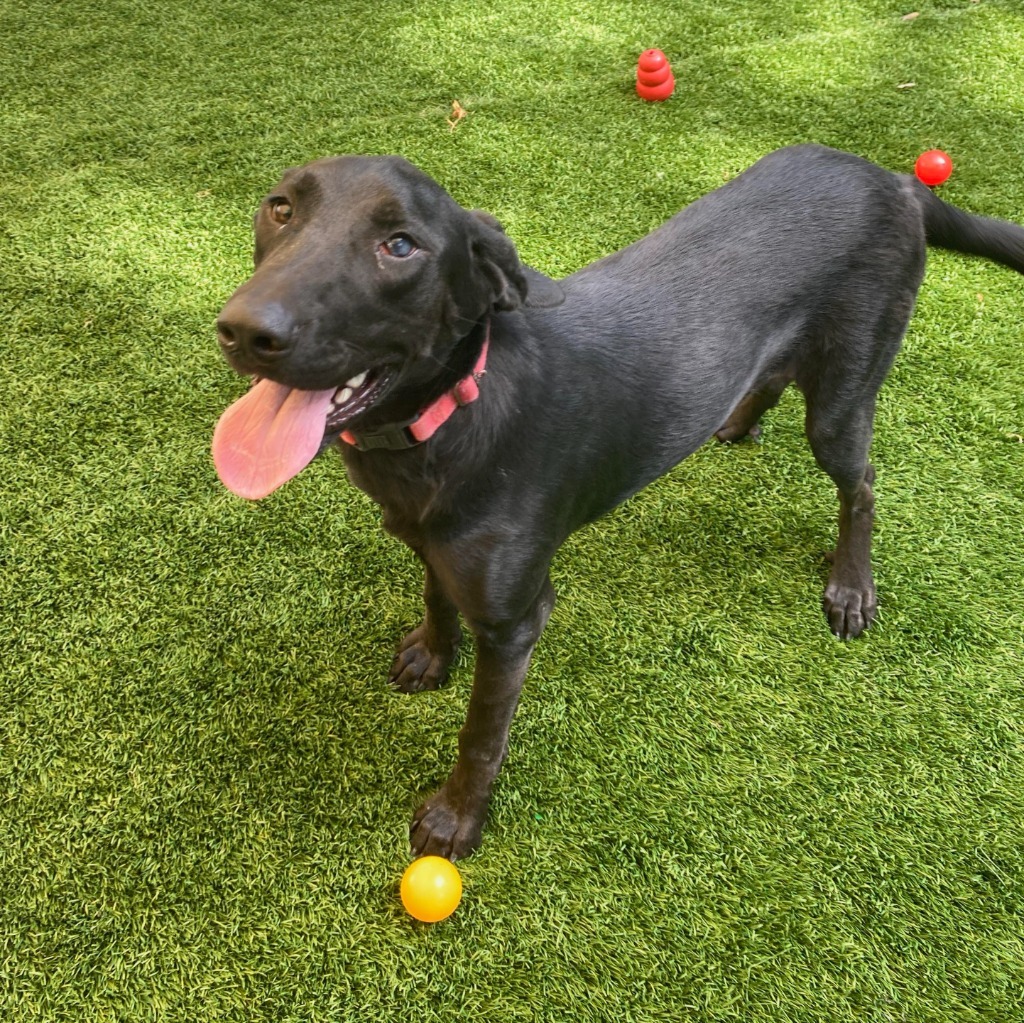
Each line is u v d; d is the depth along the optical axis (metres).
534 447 1.04
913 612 1.42
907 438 1.61
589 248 1.90
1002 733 1.30
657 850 1.20
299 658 1.36
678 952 1.13
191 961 1.11
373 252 0.88
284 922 1.14
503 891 1.17
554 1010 1.09
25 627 1.38
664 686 1.35
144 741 1.27
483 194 2.02
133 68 2.42
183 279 1.86
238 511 1.51
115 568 1.44
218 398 1.66
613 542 1.50
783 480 1.58
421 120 2.23
